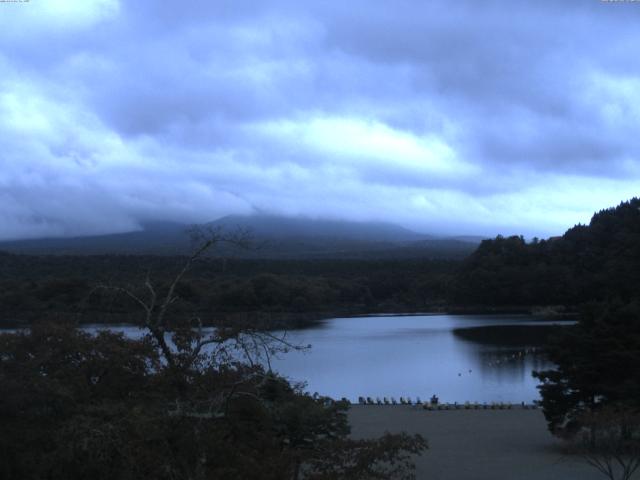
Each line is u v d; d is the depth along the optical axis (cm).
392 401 5869
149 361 2222
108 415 1719
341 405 2758
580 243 19488
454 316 18275
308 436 2370
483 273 19388
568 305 18450
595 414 3203
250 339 2056
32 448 1847
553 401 3912
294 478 1748
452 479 3073
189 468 1537
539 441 3969
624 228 18588
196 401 1639
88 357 2225
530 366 8894
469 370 8631
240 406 1730
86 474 1641
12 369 2077
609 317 3906
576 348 3891
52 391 1958
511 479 3061
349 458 1730
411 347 11238
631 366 3784
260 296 12988
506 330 14050
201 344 1800
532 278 18650
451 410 5359
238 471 1505
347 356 10131
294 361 9556
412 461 3425
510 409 5381
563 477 3062
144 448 1506
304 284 17025
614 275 15875
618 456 3006
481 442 3966
